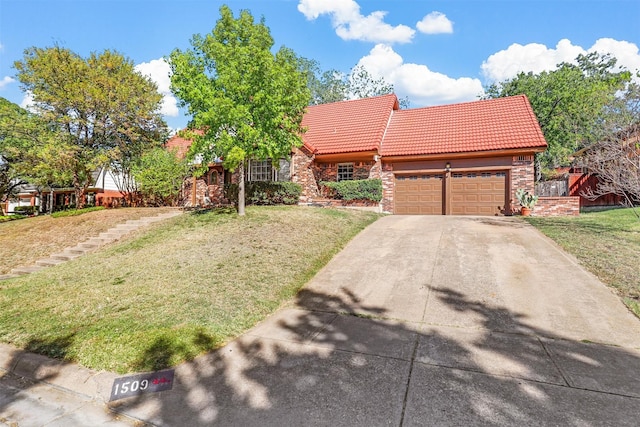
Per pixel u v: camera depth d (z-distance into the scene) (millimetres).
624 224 9938
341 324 4695
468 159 14516
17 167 17734
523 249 7629
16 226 15594
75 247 11188
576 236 8414
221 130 11039
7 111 18500
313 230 10086
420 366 3471
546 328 4305
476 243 8359
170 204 19766
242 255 7961
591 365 3408
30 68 16969
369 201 15258
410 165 15531
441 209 15039
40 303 5895
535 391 2979
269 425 2668
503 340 4027
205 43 11227
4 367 3939
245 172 17594
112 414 2988
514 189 13742
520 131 14164
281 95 10836
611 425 2529
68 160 16516
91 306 5555
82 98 16719
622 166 9188
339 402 2910
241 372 3480
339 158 16219
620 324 4305
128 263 8172
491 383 3125
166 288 6215
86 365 3723
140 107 18344
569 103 21406
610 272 5895
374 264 7309
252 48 10617
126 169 19547
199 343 4094
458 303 5207
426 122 17094
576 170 19328
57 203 30859
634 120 9438
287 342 4164
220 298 5625
